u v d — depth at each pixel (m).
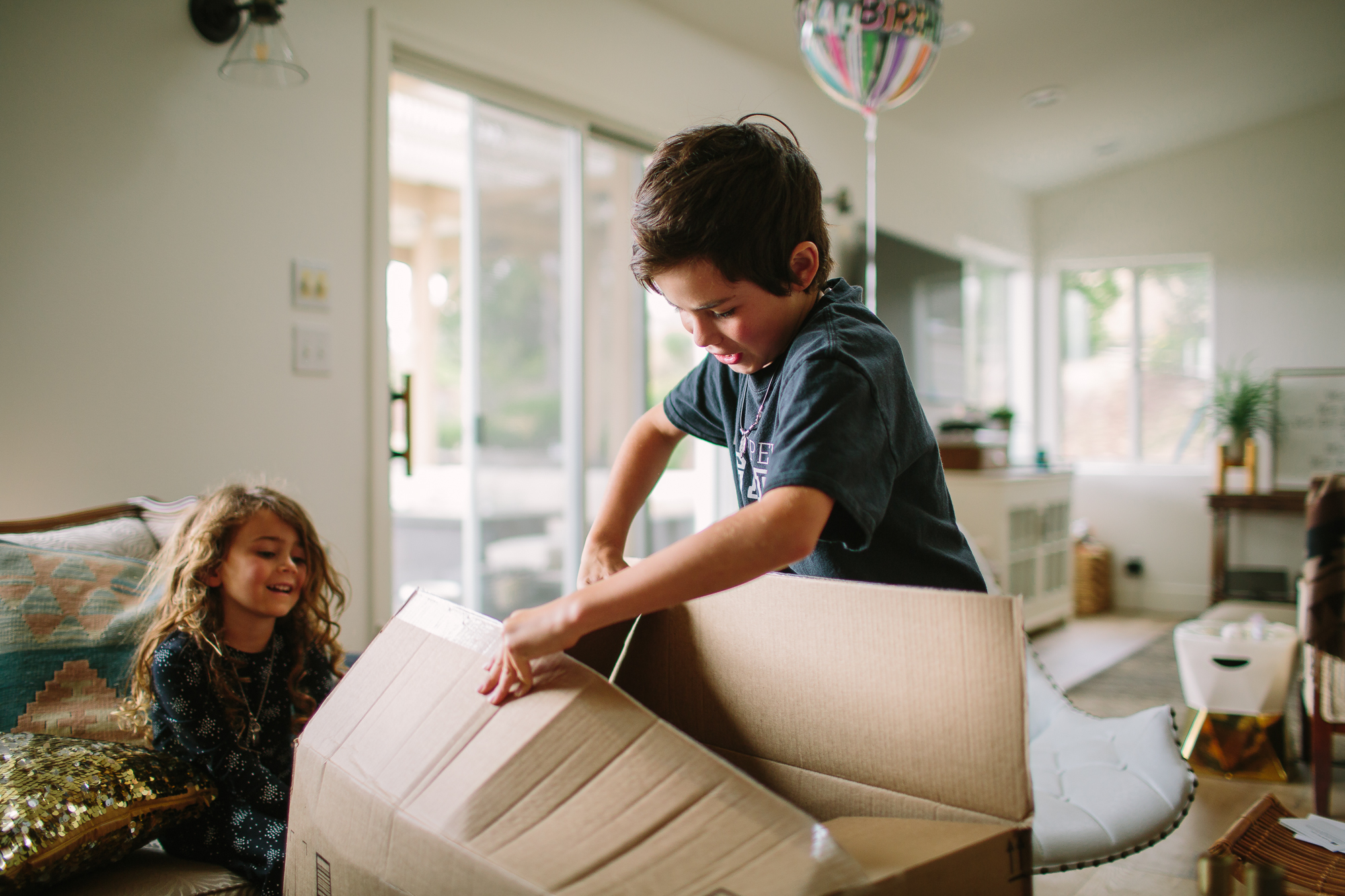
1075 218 5.40
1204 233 5.05
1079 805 1.11
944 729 0.57
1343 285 4.71
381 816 0.62
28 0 1.57
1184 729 2.68
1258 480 4.88
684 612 0.71
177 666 1.12
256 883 0.99
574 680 0.61
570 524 3.02
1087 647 4.03
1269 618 2.72
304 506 1.99
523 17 2.52
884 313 3.96
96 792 0.94
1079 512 5.35
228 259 1.86
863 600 0.60
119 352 1.70
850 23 2.22
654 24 2.97
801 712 0.63
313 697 1.32
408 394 2.20
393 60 2.25
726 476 3.56
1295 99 4.48
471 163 2.67
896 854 0.50
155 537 1.41
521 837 0.54
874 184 4.04
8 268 1.56
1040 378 5.51
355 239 2.10
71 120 1.63
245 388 1.89
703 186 0.67
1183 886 1.65
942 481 0.83
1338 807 2.11
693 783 0.53
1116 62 3.75
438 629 0.75
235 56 1.70
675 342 3.43
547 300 2.92
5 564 1.21
